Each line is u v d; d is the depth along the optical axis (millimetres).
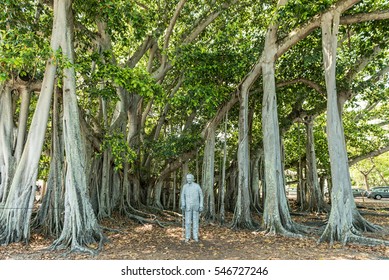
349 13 11477
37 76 10266
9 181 9297
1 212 8828
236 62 12352
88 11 10484
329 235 8922
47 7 11320
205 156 13977
